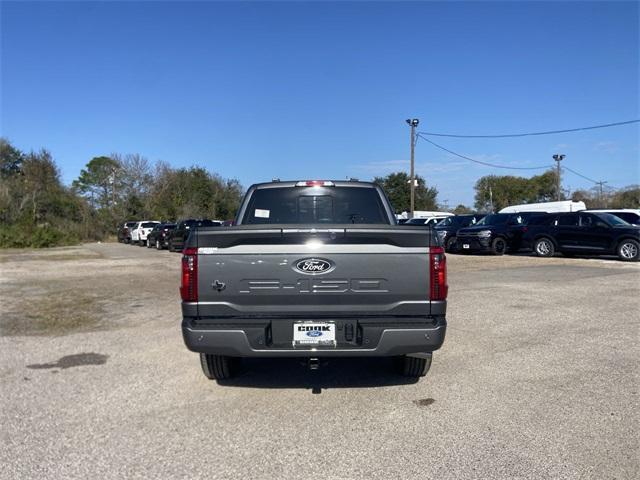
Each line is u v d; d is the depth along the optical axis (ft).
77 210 167.32
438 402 15.25
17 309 31.14
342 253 14.03
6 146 183.01
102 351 21.38
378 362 19.42
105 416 14.46
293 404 15.26
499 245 68.28
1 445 12.66
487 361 19.22
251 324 13.94
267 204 20.45
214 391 16.46
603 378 17.17
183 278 14.24
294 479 11.01
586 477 10.91
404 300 14.14
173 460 11.87
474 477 10.97
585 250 59.16
